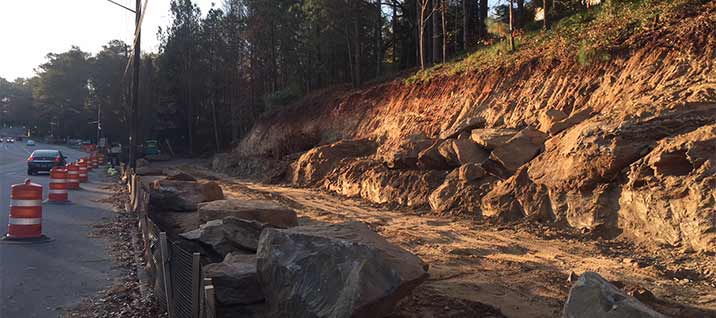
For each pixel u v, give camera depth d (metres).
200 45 61.91
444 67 24.72
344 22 35.78
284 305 5.34
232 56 55.16
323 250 5.32
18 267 8.14
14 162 39.50
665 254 8.45
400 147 17.84
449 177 14.75
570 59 16.20
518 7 28.41
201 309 4.50
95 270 8.05
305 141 30.73
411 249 10.08
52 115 106.62
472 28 34.78
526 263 8.63
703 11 13.23
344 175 20.84
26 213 10.24
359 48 37.34
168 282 5.66
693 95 10.70
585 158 10.84
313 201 18.41
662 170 9.45
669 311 6.09
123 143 64.50
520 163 13.12
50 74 102.00
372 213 15.07
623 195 9.96
